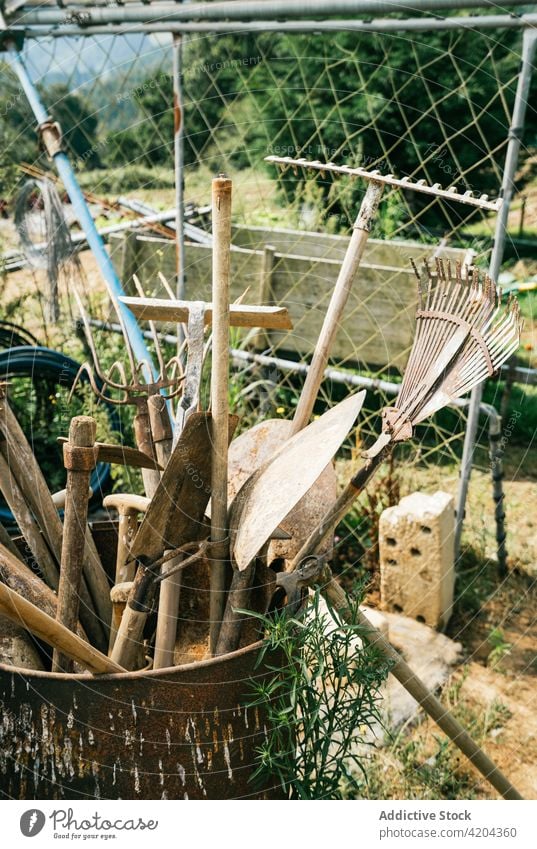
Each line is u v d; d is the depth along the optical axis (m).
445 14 4.29
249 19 2.73
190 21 2.90
